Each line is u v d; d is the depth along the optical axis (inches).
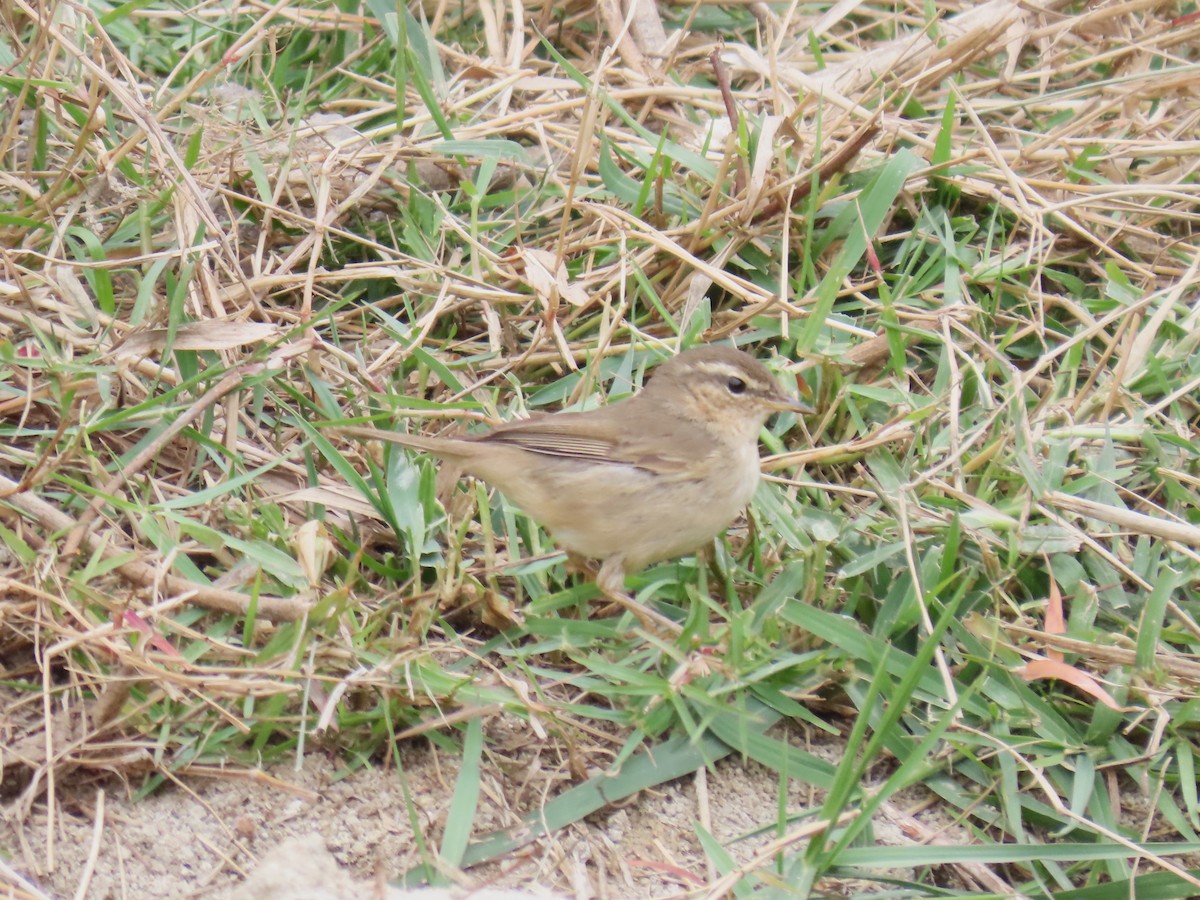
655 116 538.3
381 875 313.0
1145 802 366.0
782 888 324.2
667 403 383.9
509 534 404.5
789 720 377.4
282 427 433.1
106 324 432.5
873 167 498.3
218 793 343.9
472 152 486.3
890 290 481.1
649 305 474.9
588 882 333.7
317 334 438.9
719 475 382.3
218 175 482.9
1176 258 498.3
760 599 392.5
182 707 348.5
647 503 377.1
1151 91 529.7
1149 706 369.4
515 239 484.7
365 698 357.7
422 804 345.1
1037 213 480.1
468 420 434.3
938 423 439.5
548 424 378.9
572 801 346.9
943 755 365.4
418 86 486.0
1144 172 529.3
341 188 494.6
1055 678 381.7
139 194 460.1
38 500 377.4
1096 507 393.4
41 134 471.2
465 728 358.3
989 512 400.5
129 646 346.9
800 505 418.6
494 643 381.4
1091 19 554.9
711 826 351.9
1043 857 335.6
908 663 372.8
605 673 361.1
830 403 445.1
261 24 505.0
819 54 545.6
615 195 493.7
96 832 330.6
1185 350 461.4
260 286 453.4
